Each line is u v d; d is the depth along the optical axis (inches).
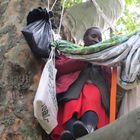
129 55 94.0
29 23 103.9
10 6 110.2
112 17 126.2
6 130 93.5
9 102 96.3
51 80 95.0
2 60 101.9
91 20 126.7
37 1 111.8
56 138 94.6
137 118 76.9
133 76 93.4
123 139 76.7
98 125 92.5
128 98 97.3
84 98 94.7
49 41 101.3
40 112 92.4
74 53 98.0
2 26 108.3
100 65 98.6
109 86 98.6
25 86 98.5
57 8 118.3
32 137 93.7
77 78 98.0
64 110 94.3
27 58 101.2
